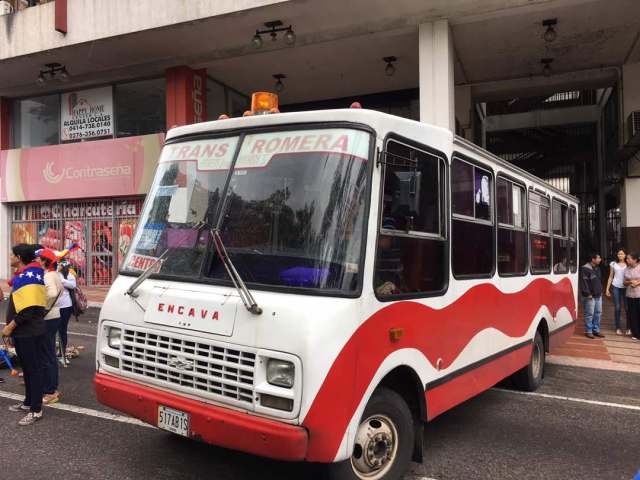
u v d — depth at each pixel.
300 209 3.47
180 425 3.43
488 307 5.18
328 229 3.35
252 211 3.65
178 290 3.66
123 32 13.84
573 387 7.12
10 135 19.59
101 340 4.00
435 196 4.25
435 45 12.59
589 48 14.25
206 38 14.17
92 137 18.08
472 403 6.26
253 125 3.89
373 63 15.69
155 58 15.75
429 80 12.59
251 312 3.24
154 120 17.03
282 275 3.36
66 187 18.06
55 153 18.23
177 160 4.21
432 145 4.18
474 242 4.95
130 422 5.17
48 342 5.78
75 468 4.11
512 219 5.96
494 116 23.64
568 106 22.56
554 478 4.19
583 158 23.98
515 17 12.38
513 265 5.95
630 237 15.52
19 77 17.52
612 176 18.02
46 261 5.89
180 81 15.95
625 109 15.38
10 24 15.52
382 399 3.58
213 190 3.89
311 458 3.04
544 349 7.18
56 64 16.27
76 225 18.28
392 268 3.65
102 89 17.88
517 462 4.48
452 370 4.43
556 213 7.77
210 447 4.55
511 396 6.59
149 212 4.24
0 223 19.25
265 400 3.15
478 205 5.06
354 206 3.39
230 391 3.28
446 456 4.57
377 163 3.51
